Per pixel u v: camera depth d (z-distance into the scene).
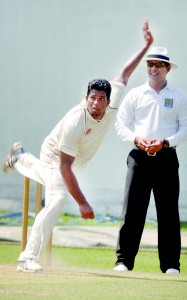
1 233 36.34
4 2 38.19
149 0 37.31
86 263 32.62
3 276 21.31
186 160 37.31
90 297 18.48
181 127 27.02
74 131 21.80
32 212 37.53
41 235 22.69
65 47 38.06
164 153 26.95
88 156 23.44
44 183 23.30
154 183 27.20
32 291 18.95
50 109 38.34
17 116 38.47
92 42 37.88
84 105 22.11
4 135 38.50
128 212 27.12
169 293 19.56
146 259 33.00
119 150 38.00
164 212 27.28
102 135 22.97
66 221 37.12
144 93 27.16
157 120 26.98
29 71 38.34
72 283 20.45
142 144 26.58
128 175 27.27
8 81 38.47
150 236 36.19
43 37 38.16
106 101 22.02
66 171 21.72
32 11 38.16
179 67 37.38
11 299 17.80
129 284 20.75
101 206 37.81
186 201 37.09
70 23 37.94
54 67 38.19
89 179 38.09
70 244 35.56
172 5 37.22
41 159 23.50
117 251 27.14
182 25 37.25
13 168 24.95
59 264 32.09
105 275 22.84
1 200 38.00
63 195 22.88
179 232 27.42
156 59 26.97
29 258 22.70
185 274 24.81
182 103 26.98
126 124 27.31
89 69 37.94
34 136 38.47
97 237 36.00
